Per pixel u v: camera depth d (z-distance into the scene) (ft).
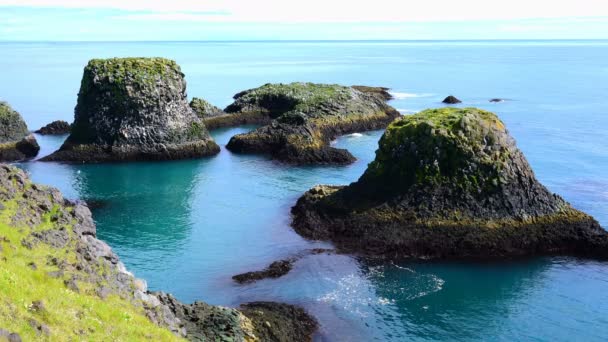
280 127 325.42
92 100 299.17
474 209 183.11
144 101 298.97
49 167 282.97
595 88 566.36
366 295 149.89
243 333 116.06
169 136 305.12
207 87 630.33
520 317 141.28
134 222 206.80
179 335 100.12
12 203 103.35
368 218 186.19
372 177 199.93
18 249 91.71
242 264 168.66
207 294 149.28
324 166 284.20
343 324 135.54
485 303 147.64
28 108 452.76
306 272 162.20
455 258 172.55
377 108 401.90
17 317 72.69
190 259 172.65
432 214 183.01
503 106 451.53
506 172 186.60
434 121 197.36
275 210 216.95
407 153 194.80
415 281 158.51
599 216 199.62
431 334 133.08
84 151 295.07
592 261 170.81
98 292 94.22
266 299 146.51
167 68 314.35
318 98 390.42
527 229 179.42
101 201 232.12
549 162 271.08
